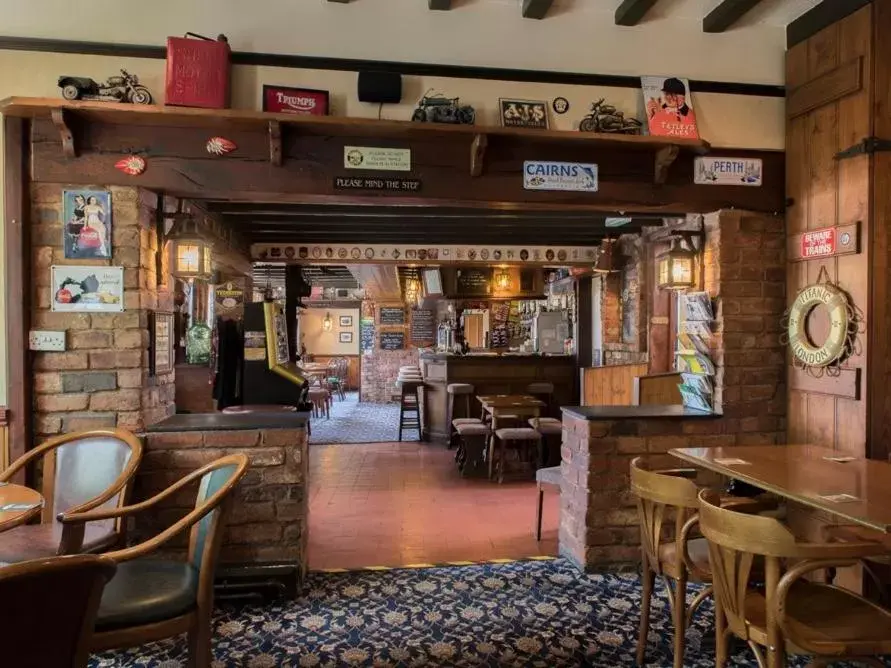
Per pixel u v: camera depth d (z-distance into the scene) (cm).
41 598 118
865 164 294
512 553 360
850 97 303
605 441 329
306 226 540
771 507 222
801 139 335
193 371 530
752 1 317
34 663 120
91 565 125
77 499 256
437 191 314
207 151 296
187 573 210
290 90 305
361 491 503
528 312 1053
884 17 293
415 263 664
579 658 245
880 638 168
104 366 289
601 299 698
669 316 561
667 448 334
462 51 325
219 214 456
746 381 344
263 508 299
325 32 314
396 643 255
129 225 290
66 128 277
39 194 287
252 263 646
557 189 324
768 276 348
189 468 293
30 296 286
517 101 326
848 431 303
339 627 269
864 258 294
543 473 380
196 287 611
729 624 182
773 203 346
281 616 279
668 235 398
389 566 338
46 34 296
